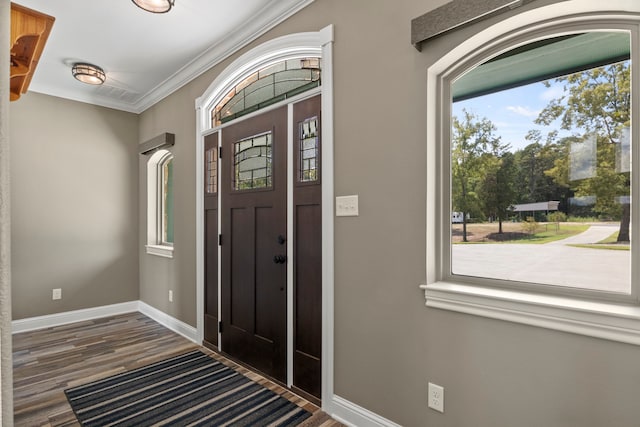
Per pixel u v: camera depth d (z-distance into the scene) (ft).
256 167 8.51
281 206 7.75
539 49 4.72
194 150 10.59
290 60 7.99
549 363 4.23
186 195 10.97
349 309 6.22
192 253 10.66
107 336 10.80
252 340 8.44
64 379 7.88
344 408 6.27
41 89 11.63
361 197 6.03
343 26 6.36
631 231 4.08
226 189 9.33
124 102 13.32
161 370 8.38
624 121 4.17
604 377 3.91
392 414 5.64
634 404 3.76
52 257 11.88
